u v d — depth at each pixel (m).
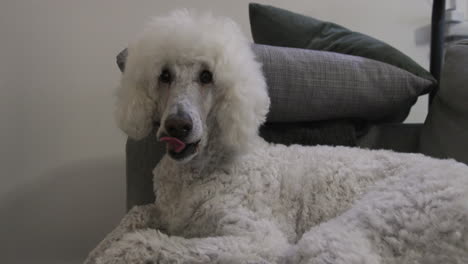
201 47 0.84
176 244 0.70
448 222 0.64
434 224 0.65
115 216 1.52
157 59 0.85
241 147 0.86
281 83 1.04
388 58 1.18
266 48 1.08
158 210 0.91
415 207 0.68
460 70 1.09
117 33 1.48
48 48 1.45
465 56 1.10
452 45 1.15
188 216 0.83
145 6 1.49
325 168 0.90
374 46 1.21
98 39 1.47
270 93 1.03
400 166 0.87
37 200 1.47
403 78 1.11
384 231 0.67
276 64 1.04
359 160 0.91
